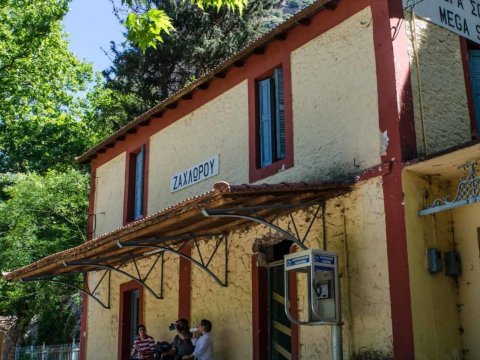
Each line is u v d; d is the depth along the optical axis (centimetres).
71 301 2516
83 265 1152
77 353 1891
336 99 870
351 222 798
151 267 1215
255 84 1054
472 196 664
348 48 864
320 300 741
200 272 1093
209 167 1141
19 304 2356
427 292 712
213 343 1023
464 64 855
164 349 1056
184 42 2280
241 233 1005
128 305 1332
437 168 725
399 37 799
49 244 2105
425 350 689
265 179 980
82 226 2198
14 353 2302
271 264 959
